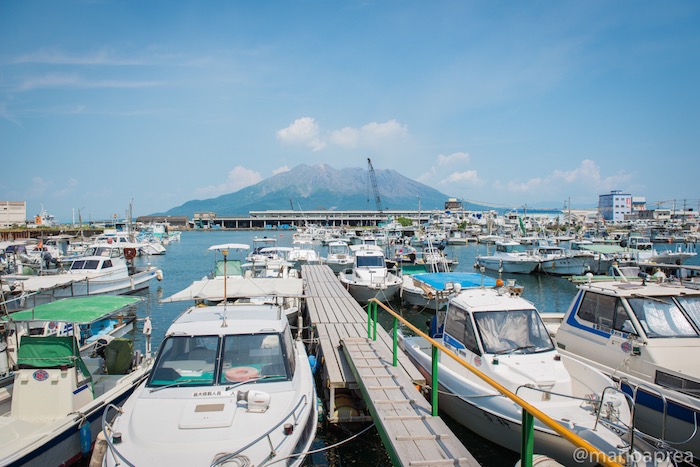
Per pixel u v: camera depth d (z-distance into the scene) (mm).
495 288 12375
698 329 10500
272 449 6285
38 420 8828
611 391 8414
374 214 197125
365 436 11000
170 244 103625
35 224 116562
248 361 8047
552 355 9922
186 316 9164
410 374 10391
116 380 11117
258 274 29703
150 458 6016
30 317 9828
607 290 11367
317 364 14266
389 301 28312
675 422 8758
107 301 11258
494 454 9867
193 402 7148
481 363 9969
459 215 148125
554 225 121625
